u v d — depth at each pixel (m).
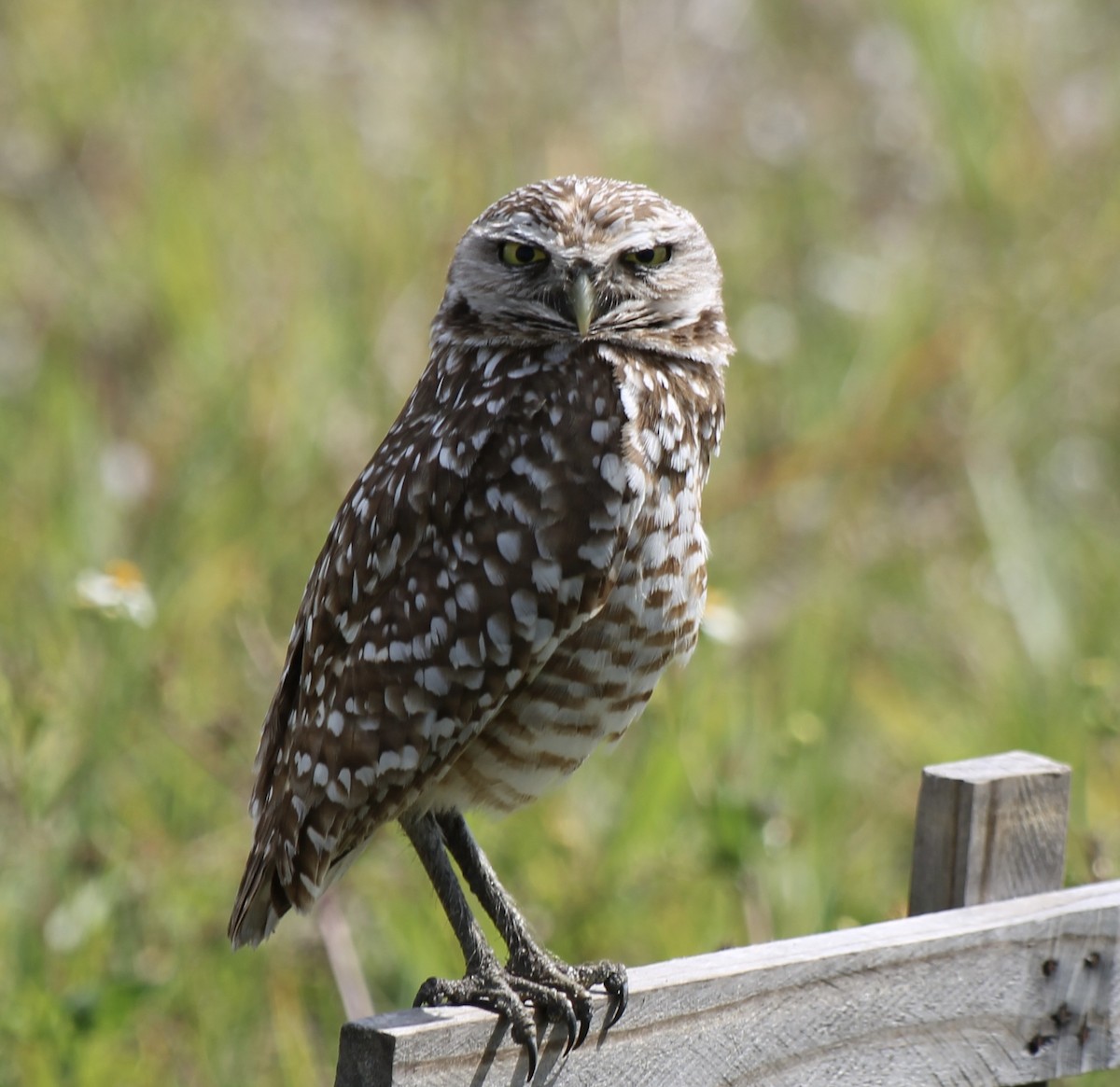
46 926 8.90
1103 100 16.77
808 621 11.91
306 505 12.20
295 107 16.05
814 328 15.29
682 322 7.29
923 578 13.55
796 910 9.19
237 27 16.81
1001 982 6.28
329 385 12.97
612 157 15.13
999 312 15.00
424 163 14.95
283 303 13.84
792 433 14.05
